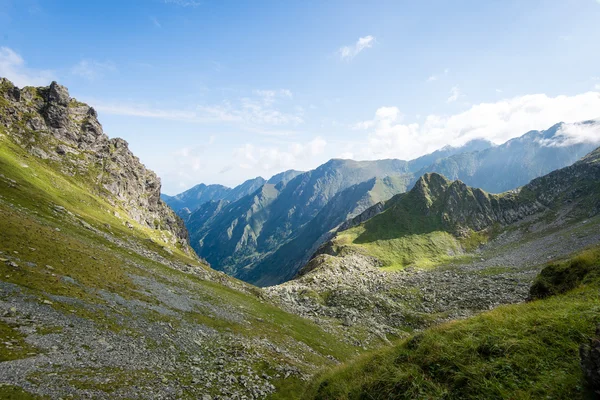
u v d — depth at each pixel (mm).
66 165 124750
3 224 43531
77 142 139625
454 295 96625
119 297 39375
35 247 41906
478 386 10664
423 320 81500
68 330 26359
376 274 132750
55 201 79625
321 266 135125
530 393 9414
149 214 173250
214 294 63219
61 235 53781
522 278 100062
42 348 22156
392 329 78000
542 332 11648
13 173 80875
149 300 43219
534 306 14781
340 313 86312
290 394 29875
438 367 12617
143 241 87938
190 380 26016
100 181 135500
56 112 133375
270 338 48688
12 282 30266
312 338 59531
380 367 14898
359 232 192625
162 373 25422
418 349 14289
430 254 164000
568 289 19875
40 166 106562
